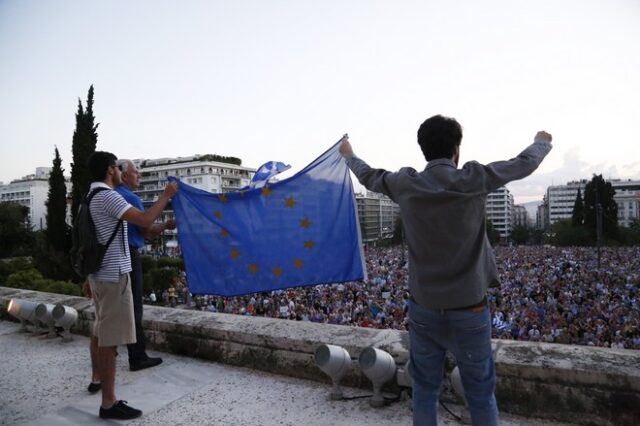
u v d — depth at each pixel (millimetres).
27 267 28500
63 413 2949
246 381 3424
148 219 2932
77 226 2977
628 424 2400
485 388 1863
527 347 2914
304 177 4168
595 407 2480
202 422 2766
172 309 4715
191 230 4238
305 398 3068
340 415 2789
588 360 2625
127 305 2926
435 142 1936
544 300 21875
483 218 1824
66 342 4625
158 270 34281
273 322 3973
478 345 1819
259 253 4172
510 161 1864
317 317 18891
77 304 5148
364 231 167750
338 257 4055
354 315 19062
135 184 4094
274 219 4180
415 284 1919
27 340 4750
